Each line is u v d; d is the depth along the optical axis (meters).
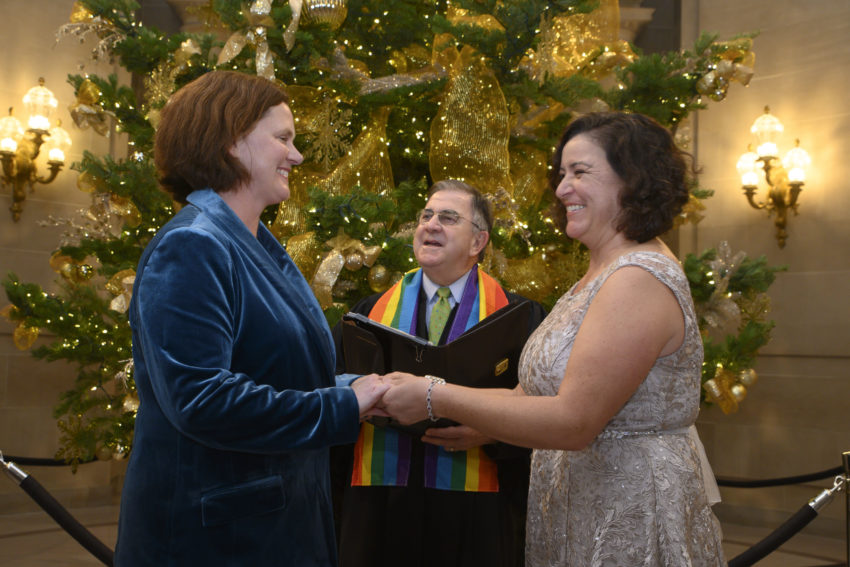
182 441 1.59
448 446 2.60
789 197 7.01
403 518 2.71
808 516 3.47
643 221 1.96
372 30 4.93
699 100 4.87
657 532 1.85
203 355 1.51
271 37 4.05
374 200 3.80
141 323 1.55
